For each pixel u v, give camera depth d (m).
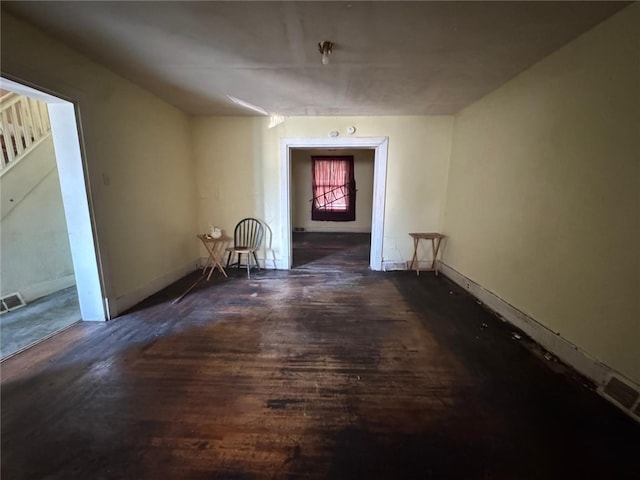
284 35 1.95
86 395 1.72
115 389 1.78
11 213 2.99
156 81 2.85
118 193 2.76
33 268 3.19
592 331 1.86
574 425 1.52
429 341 2.38
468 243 3.55
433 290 3.59
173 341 2.35
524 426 1.51
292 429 1.50
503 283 2.84
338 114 4.04
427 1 1.57
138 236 3.08
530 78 2.44
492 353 2.20
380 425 1.52
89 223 2.47
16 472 1.25
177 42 2.06
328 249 6.00
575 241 1.99
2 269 2.92
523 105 2.54
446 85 2.87
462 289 3.63
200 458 1.33
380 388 1.81
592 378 1.85
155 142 3.33
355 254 5.56
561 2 1.58
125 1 1.58
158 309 2.96
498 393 1.76
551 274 2.21
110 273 2.69
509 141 2.74
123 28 1.88
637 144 1.58
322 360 2.11
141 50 2.19
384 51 2.17
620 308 1.67
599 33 1.79
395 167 4.22
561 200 2.11
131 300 2.99
